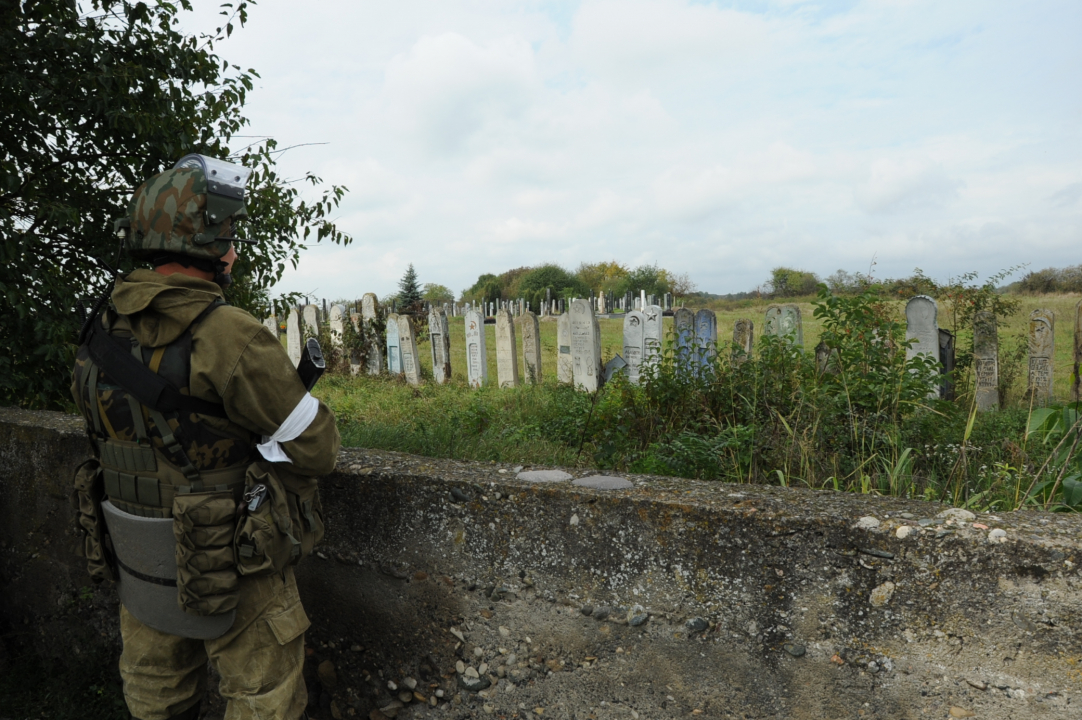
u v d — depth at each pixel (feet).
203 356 4.61
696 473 11.71
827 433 12.60
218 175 4.96
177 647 5.46
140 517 4.98
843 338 14.93
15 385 12.01
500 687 6.47
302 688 5.54
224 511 4.76
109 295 5.24
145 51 12.88
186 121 13.92
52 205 11.42
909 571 4.88
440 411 20.43
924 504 5.41
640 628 5.82
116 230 5.32
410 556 6.79
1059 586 4.46
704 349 18.94
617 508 5.81
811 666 5.23
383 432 11.68
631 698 5.91
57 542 9.05
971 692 4.76
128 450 4.89
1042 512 5.10
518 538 6.26
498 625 6.42
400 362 36.58
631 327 27.66
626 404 16.74
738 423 14.80
